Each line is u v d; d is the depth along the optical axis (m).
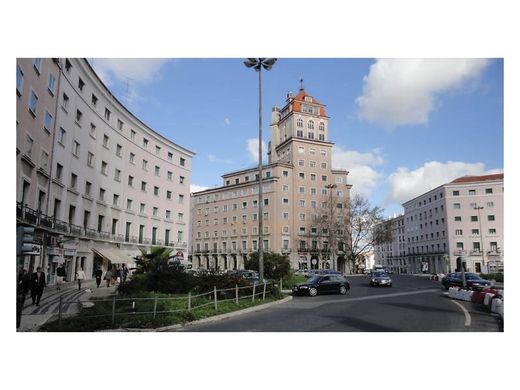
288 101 81.12
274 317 13.51
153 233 47.12
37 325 11.27
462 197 79.19
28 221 22.19
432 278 46.50
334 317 13.27
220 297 17.30
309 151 77.56
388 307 16.09
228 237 81.31
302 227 74.50
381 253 128.00
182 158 53.62
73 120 30.44
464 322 11.99
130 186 42.09
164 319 11.70
